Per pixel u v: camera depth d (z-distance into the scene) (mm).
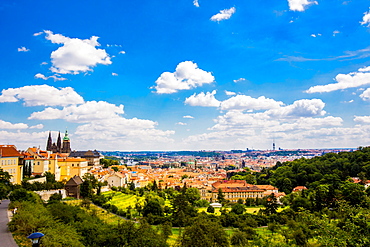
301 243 127812
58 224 99875
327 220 83000
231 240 145875
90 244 103438
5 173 172375
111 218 172750
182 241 123125
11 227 89250
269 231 180125
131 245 106062
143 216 195875
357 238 68938
